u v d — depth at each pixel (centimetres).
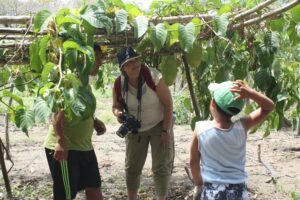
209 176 327
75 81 316
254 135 1005
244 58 419
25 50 408
